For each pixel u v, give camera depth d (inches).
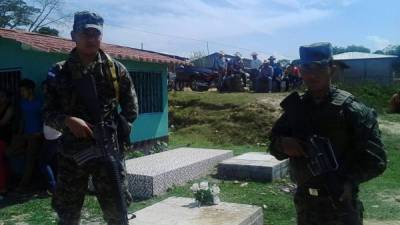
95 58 149.5
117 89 151.3
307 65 118.4
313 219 122.5
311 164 118.8
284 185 338.6
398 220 263.1
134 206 282.8
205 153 409.4
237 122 585.3
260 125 571.2
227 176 362.0
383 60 1332.4
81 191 151.2
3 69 355.3
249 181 350.3
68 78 148.3
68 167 148.9
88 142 146.3
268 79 826.2
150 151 447.8
